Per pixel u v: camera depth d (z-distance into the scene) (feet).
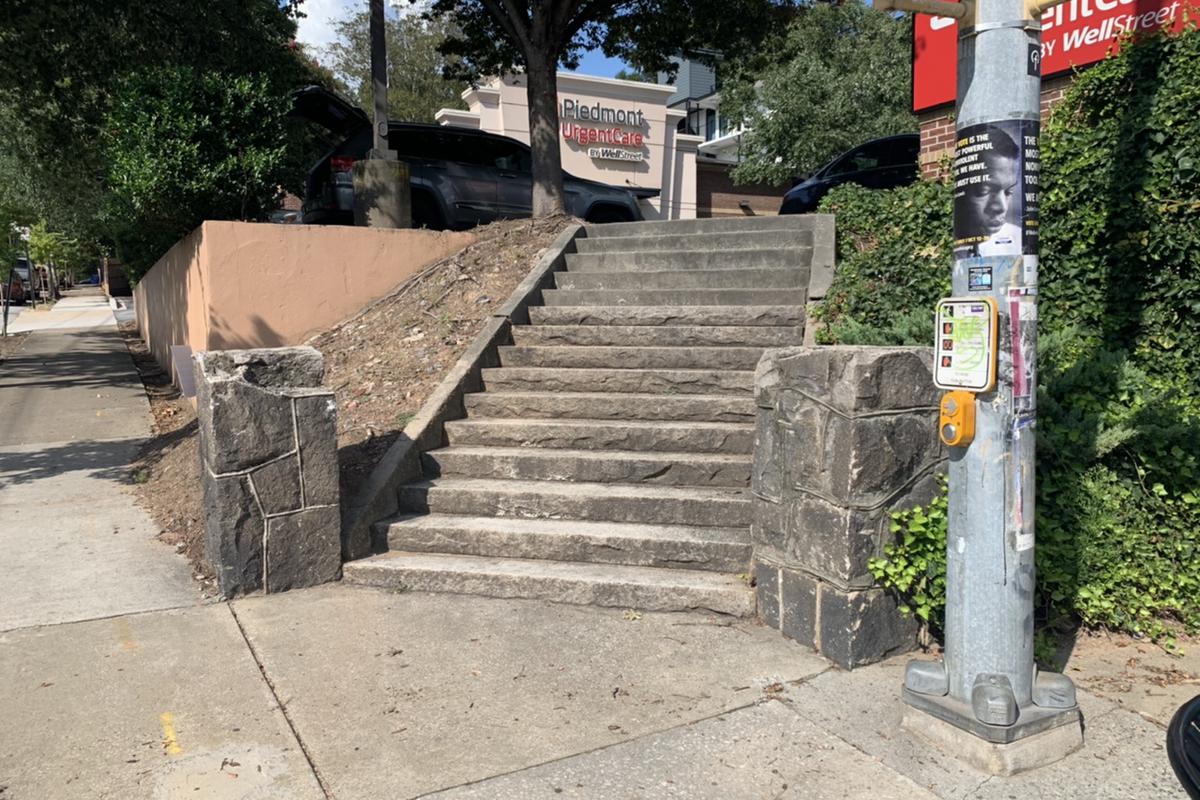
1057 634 13.65
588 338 22.82
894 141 34.81
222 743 10.61
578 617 14.48
